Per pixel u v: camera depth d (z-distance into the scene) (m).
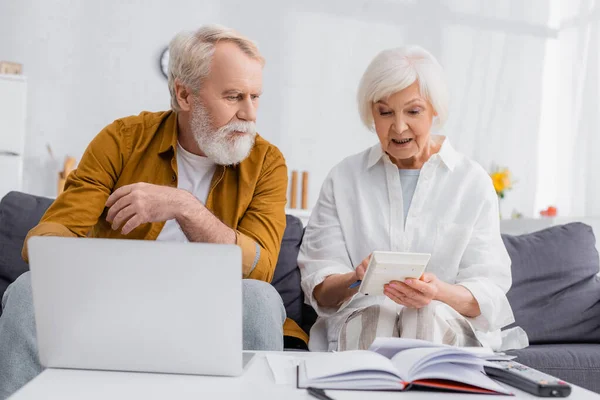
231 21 4.83
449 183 1.88
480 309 1.67
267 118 4.89
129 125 1.78
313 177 4.94
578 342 2.10
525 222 3.68
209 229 1.49
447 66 5.14
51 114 4.52
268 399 0.90
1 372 1.22
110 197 1.42
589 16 4.92
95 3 4.59
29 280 1.27
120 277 1.01
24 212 2.00
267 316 1.40
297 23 4.93
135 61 4.66
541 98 5.27
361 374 0.97
